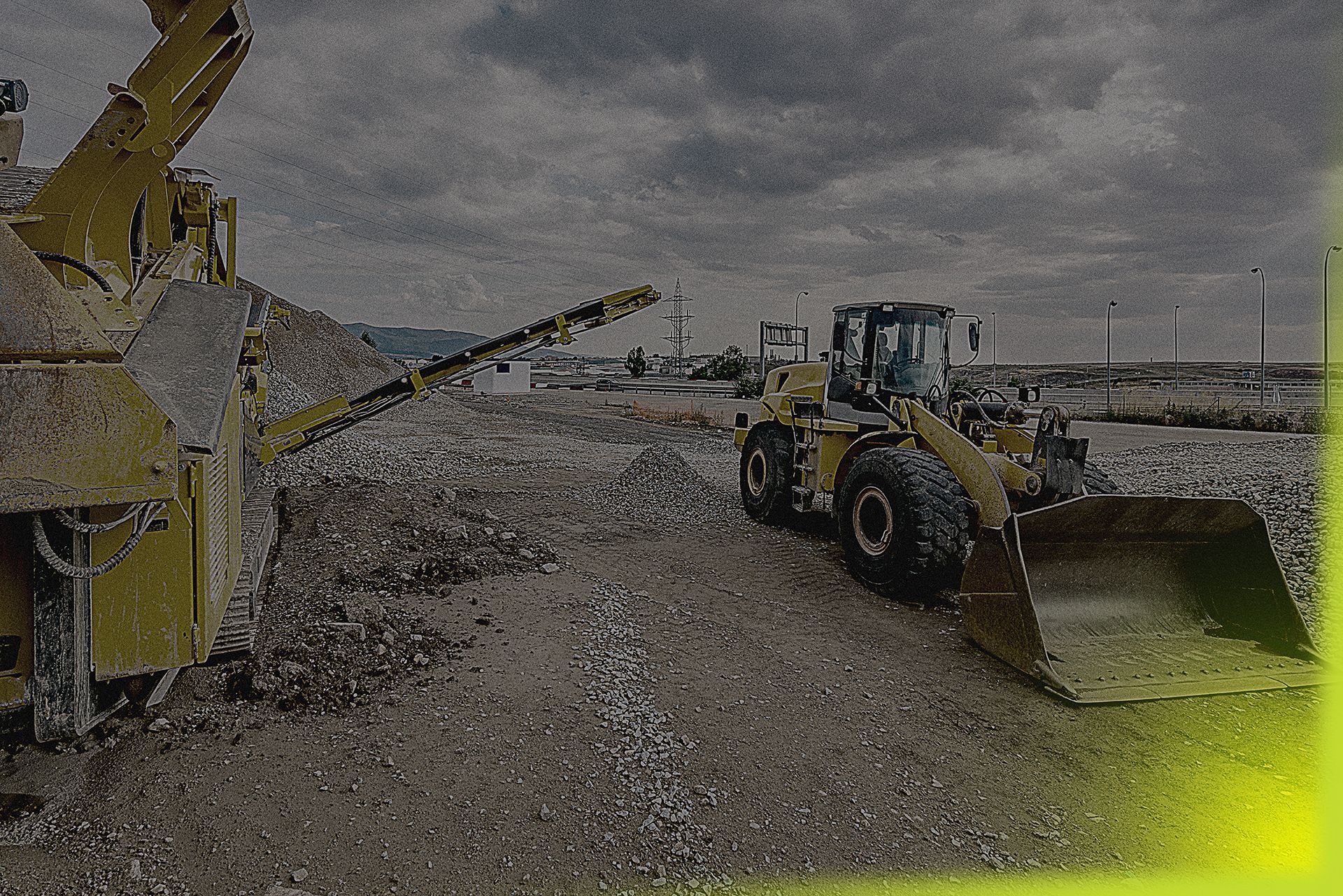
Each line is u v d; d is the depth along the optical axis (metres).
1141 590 5.05
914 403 6.23
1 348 2.07
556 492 9.80
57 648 2.31
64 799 2.87
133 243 4.30
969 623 4.89
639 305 7.27
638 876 2.71
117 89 3.07
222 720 3.44
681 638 4.89
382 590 5.20
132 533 2.38
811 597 5.91
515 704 3.77
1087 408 32.34
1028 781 3.45
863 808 3.19
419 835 2.80
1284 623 4.68
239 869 2.58
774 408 8.85
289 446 6.49
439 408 24.19
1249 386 62.81
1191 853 2.98
